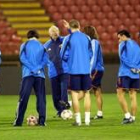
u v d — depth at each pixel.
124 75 30.34
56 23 71.12
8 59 61.72
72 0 74.06
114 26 71.12
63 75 34.88
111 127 28.70
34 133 26.22
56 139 24.03
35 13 73.06
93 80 34.12
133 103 31.03
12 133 26.31
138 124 30.19
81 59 28.77
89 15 72.38
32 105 45.84
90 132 26.50
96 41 32.81
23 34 69.69
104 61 62.12
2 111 40.50
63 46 28.89
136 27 71.31
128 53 30.31
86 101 29.55
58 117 35.22
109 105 44.94
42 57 29.58
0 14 72.50
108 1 73.75
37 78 29.48
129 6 73.50
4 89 59.50
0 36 68.56
